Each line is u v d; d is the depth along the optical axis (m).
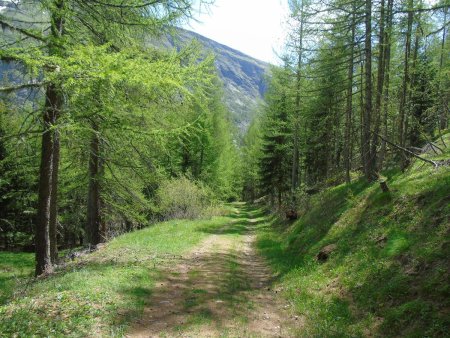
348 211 13.50
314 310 7.91
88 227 17.84
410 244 8.05
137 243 16.03
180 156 35.09
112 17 10.05
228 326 7.03
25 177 23.70
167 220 28.52
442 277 6.38
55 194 12.96
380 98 15.63
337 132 23.78
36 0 8.81
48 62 7.24
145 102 10.51
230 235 21.84
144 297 8.41
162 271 11.10
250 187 65.00
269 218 31.27
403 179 12.14
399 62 20.72
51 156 11.53
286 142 31.44
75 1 9.55
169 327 6.84
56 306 7.15
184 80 8.54
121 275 9.75
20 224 29.48
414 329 5.85
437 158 12.20
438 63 23.09
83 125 10.17
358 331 6.49
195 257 13.93
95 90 8.55
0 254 22.39
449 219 7.72
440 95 15.04
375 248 9.09
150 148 13.01
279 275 11.74
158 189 27.83
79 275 9.53
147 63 7.82
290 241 16.17
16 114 9.97
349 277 8.70
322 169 32.41
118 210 19.91
